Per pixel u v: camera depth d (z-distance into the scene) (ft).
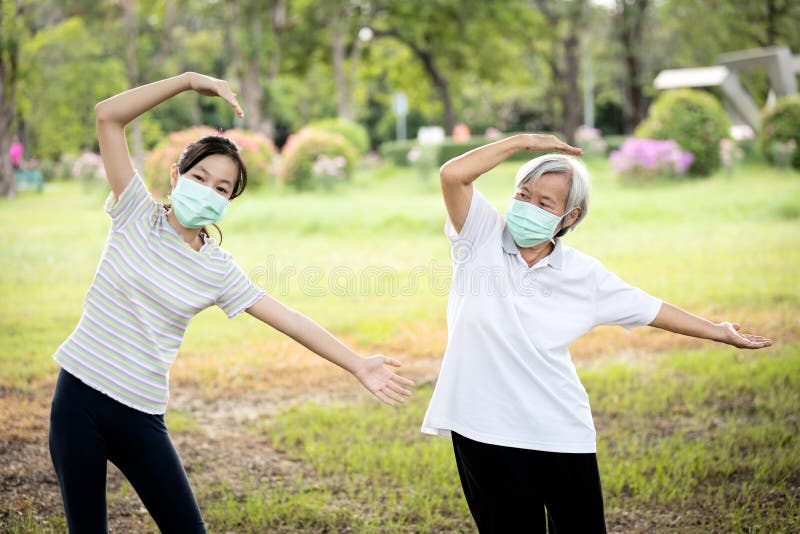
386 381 9.64
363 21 122.21
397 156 103.71
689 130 67.62
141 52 114.01
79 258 37.83
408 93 152.25
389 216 47.39
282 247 41.22
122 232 9.47
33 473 15.17
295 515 13.44
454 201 9.51
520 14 122.52
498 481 9.38
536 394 9.37
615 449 16.51
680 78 87.97
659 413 18.72
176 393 20.74
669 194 55.93
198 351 24.29
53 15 99.55
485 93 173.58
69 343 9.27
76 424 9.06
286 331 9.73
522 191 9.48
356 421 18.40
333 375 22.35
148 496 9.39
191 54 122.93
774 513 13.37
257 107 101.50
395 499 14.17
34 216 55.16
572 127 128.47
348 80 139.64
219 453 16.66
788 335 24.48
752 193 52.75
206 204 9.27
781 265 33.76
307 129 75.92
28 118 104.53
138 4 104.27
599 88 158.30
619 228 44.47
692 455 15.64
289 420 18.47
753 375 21.04
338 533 13.02
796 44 118.93
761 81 113.39
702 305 28.04
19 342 24.21
